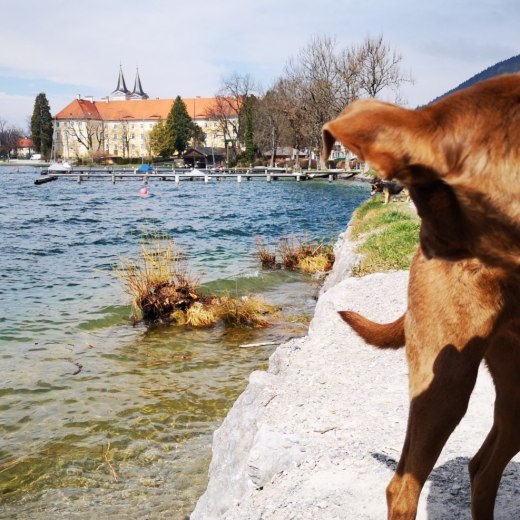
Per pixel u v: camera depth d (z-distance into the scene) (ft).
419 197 5.69
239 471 16.07
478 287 8.31
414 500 8.98
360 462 14.71
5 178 291.38
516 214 5.34
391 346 11.74
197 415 27.20
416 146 5.32
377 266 41.01
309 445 15.64
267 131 364.99
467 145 5.36
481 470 10.90
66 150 557.33
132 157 524.11
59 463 23.03
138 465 22.81
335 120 5.59
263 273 60.34
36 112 554.46
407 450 9.29
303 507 13.16
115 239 84.12
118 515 19.71
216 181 270.05
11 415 27.35
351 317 12.18
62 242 81.35
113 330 40.96
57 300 48.67
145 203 150.00
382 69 250.57
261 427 16.69
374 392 19.11
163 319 43.09
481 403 18.02
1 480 21.93
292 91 302.25
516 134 5.38
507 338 9.04
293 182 255.09
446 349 8.64
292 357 23.99
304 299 50.37
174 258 49.55
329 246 69.72
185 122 488.44
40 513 19.98
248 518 13.11
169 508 19.98
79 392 30.04
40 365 34.01
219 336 39.78
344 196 175.32
